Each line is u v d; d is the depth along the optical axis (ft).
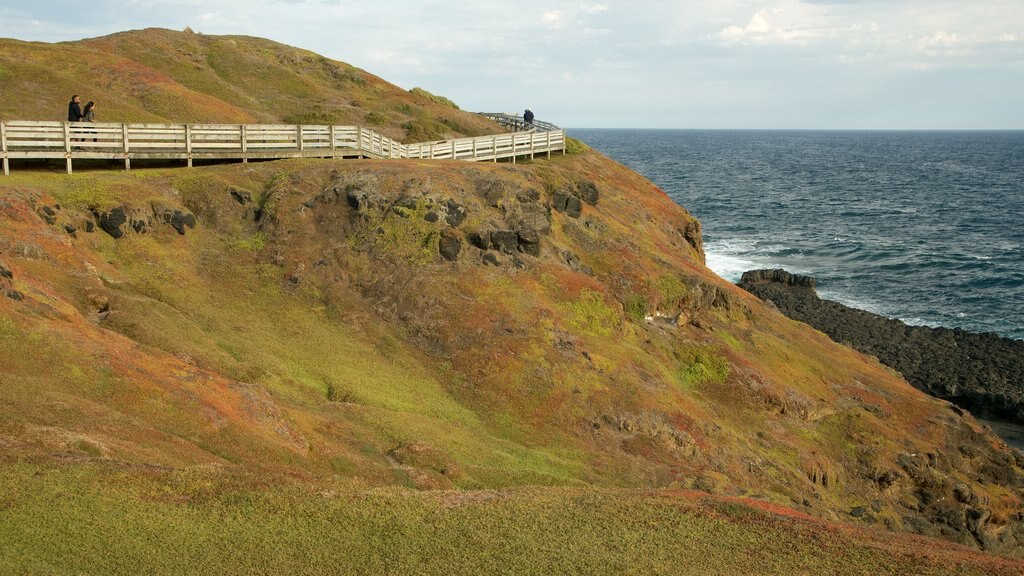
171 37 263.90
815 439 131.85
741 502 77.71
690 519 69.10
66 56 198.08
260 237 131.85
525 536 62.18
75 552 51.19
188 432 76.28
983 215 428.56
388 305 124.77
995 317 234.58
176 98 188.55
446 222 135.85
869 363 166.20
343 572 53.83
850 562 62.69
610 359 124.77
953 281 273.33
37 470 59.57
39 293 89.51
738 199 484.33
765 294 241.55
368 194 137.80
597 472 101.65
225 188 136.36
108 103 173.68
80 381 76.69
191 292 115.65
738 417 130.00
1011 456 139.44
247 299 119.14
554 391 115.65
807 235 356.38
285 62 270.05
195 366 90.48
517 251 138.92
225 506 60.34
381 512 63.46
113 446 67.15
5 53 190.39
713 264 293.02
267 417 85.46
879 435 134.92
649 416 116.26
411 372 114.21
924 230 375.04
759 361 144.87
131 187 126.82
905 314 237.45
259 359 103.76
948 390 173.58
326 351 112.37
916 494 127.95
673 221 207.10
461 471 90.74
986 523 125.39
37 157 127.13
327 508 62.54
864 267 293.64
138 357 85.46
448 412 107.65
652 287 146.41
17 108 159.63
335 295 123.95
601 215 169.99
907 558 64.13
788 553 63.62
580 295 134.72
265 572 52.49
